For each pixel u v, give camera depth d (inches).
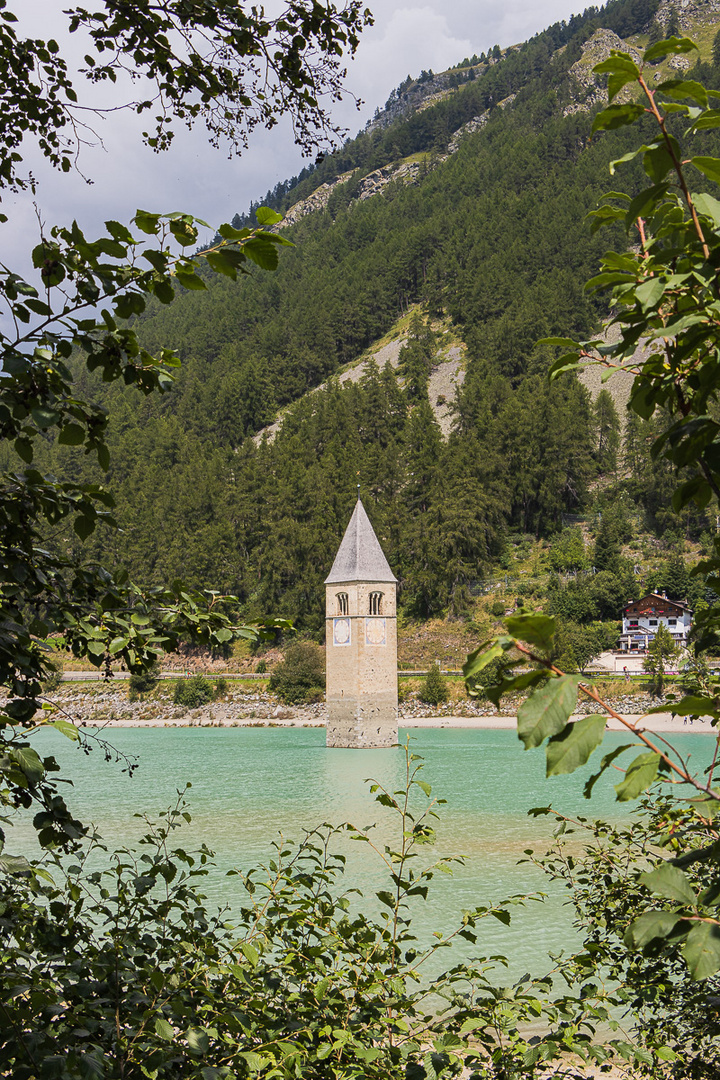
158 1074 168.2
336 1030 178.9
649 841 251.6
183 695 4224.9
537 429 5767.7
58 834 153.4
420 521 5147.6
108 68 226.5
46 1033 158.4
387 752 2859.3
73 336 157.2
